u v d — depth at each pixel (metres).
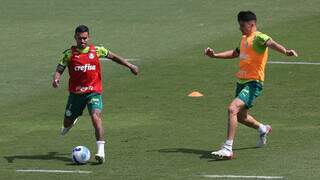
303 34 78.19
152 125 49.72
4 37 79.44
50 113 53.53
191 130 48.25
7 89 60.84
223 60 68.62
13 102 57.00
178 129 48.56
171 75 64.19
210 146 44.22
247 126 45.38
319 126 48.75
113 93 58.97
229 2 93.50
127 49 73.44
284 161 40.56
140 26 83.19
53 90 60.56
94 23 84.94
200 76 63.69
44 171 39.41
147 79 63.06
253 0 94.12
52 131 48.56
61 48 74.62
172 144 44.78
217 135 46.81
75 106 41.25
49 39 78.25
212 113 52.84
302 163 40.09
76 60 40.72
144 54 71.50
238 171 38.75
